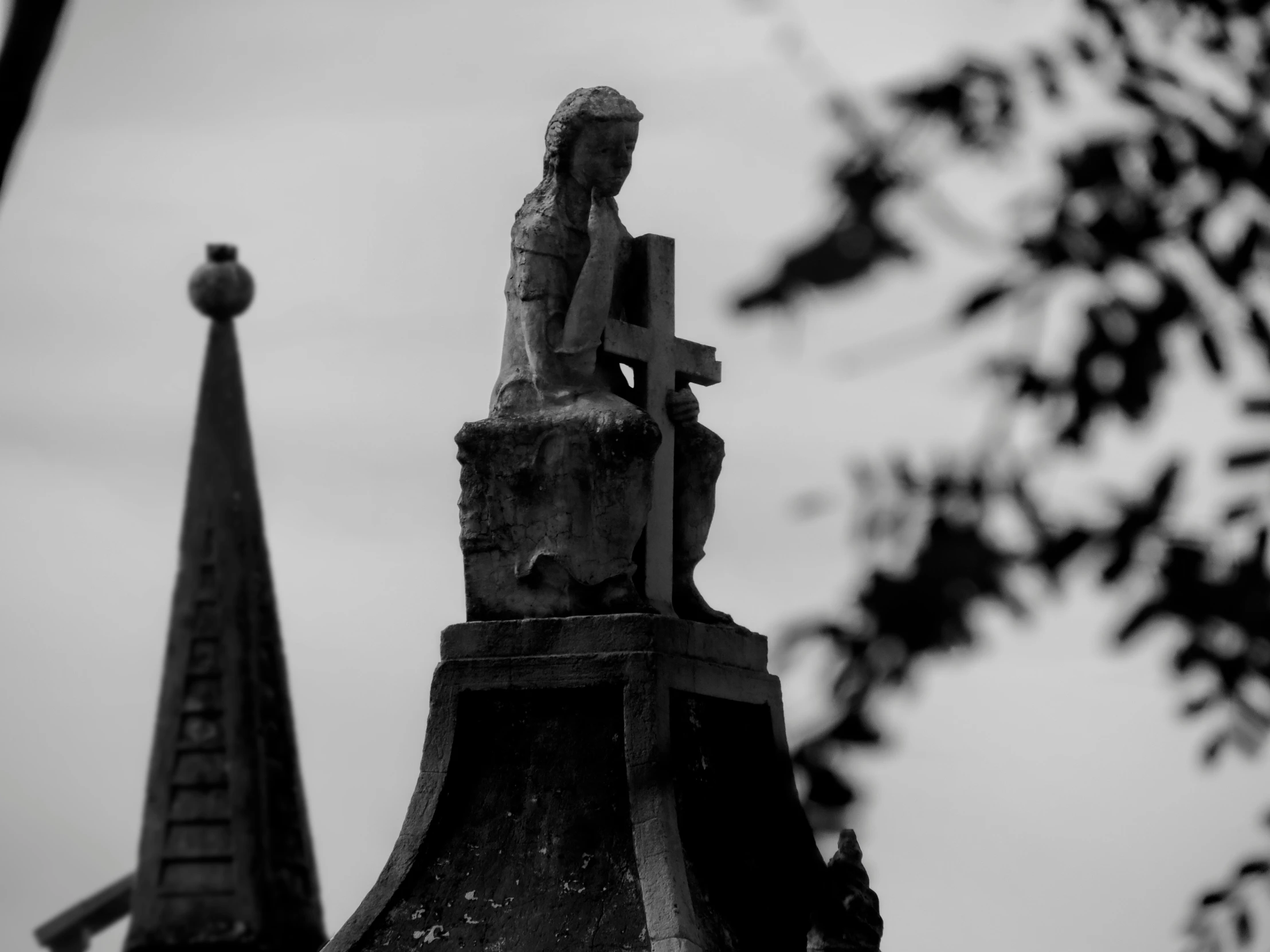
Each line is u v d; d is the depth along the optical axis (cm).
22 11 1026
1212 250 1004
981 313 979
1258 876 1181
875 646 970
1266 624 1004
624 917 1709
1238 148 1006
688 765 1764
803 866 1797
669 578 1825
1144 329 987
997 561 970
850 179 961
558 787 1764
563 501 1784
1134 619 1010
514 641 1783
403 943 1745
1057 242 985
